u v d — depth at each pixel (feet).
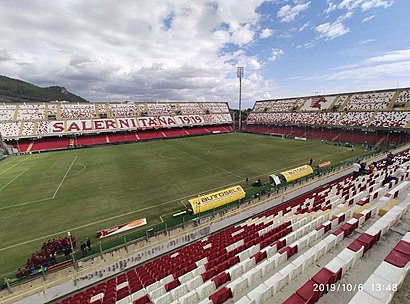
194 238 56.49
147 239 53.78
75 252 48.91
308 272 26.05
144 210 72.69
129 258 48.75
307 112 242.99
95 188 91.97
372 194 47.50
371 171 85.46
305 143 182.29
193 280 30.83
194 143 196.24
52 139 194.49
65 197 84.07
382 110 185.68
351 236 32.27
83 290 42.70
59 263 46.14
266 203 70.74
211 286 27.73
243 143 190.49
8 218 70.03
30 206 77.46
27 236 60.49
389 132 170.91
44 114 211.41
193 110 291.58
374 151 129.70
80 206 76.59
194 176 103.14
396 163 92.07
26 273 43.57
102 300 32.40
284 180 88.33
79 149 181.27
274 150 156.25
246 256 36.76
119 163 131.03
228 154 147.02
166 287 32.17
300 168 91.20
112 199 81.25
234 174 104.47
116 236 59.21
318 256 28.14
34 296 40.88
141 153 157.58
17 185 98.12
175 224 58.75
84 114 229.04
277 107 286.05
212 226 59.62
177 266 39.91
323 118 218.79
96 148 183.32
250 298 22.24
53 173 114.52
